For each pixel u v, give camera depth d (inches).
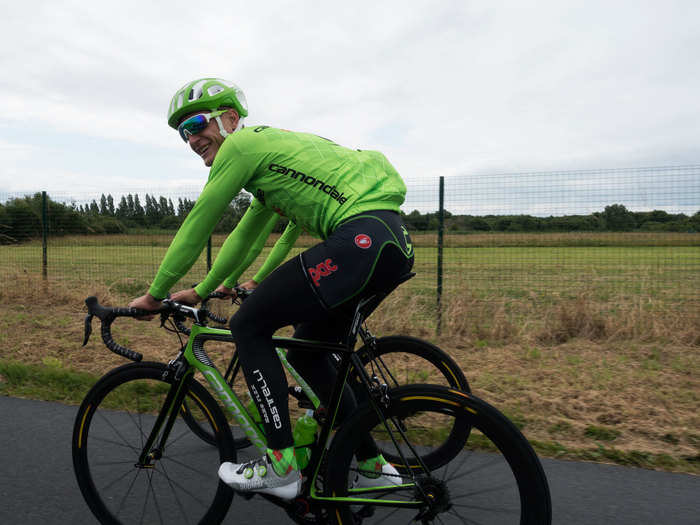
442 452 84.7
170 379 72.0
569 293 258.8
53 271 340.2
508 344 195.5
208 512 71.7
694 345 185.9
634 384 143.9
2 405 128.6
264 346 64.0
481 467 85.2
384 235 61.6
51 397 134.0
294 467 63.7
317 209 64.7
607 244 226.2
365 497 63.7
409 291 254.1
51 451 101.6
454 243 234.1
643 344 189.8
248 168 64.7
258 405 63.1
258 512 80.6
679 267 233.5
